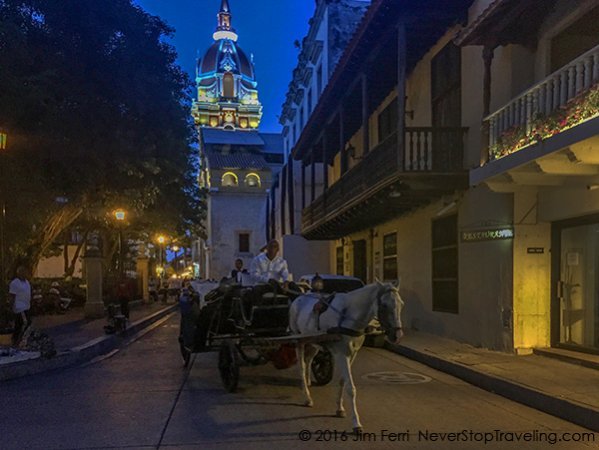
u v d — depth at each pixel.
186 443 5.90
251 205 56.34
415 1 12.28
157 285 44.53
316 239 25.78
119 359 12.22
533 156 8.53
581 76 8.02
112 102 15.84
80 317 21.77
